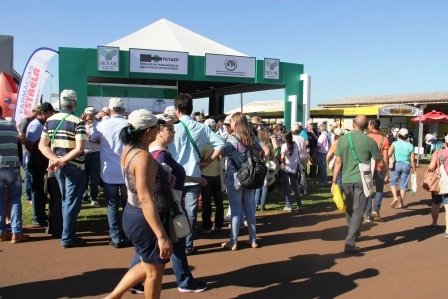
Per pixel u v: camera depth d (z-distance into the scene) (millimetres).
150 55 15797
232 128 6234
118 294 3754
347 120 27953
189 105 5758
